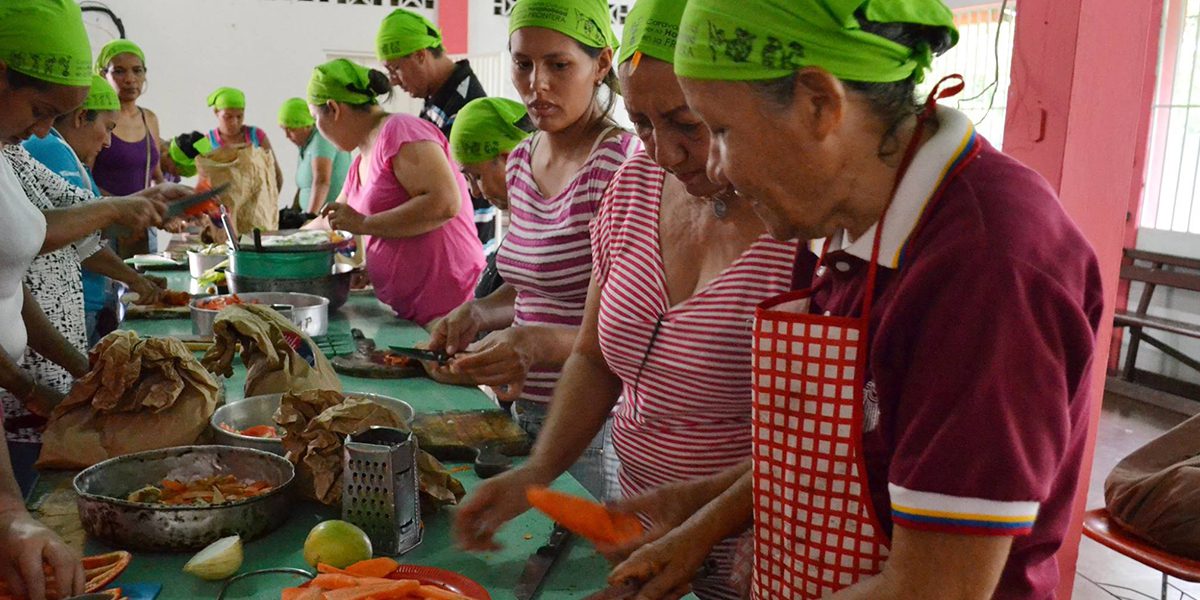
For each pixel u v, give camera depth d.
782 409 1.01
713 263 1.44
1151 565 2.22
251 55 7.65
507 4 8.12
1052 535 0.88
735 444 1.50
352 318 3.04
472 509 1.40
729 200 1.40
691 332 1.44
